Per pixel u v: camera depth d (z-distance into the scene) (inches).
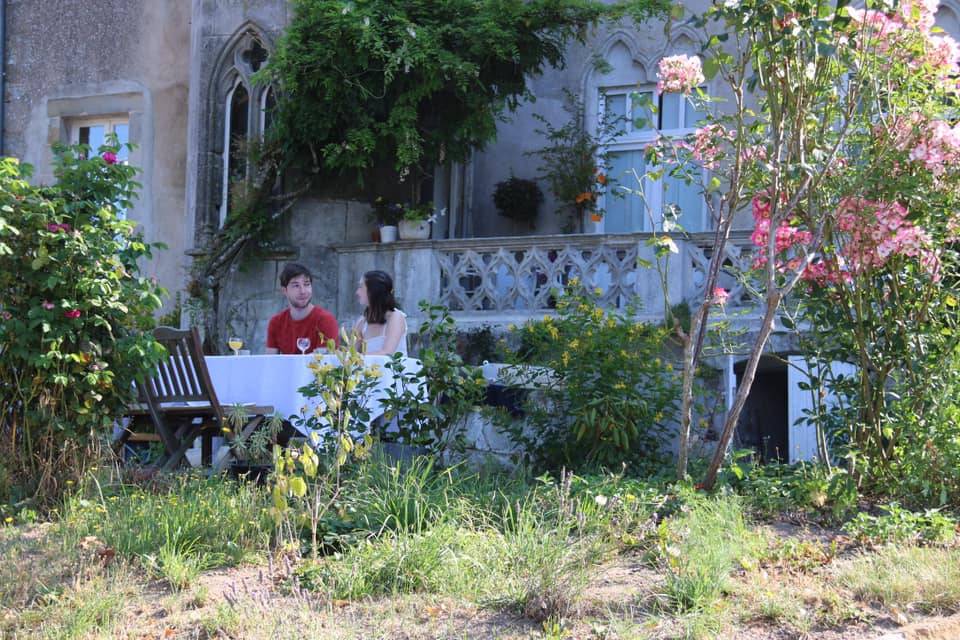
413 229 545.6
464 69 527.5
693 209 583.5
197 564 216.8
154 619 189.5
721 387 436.1
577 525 223.8
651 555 215.8
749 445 463.8
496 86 557.9
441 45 533.6
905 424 275.3
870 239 272.4
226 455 312.8
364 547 219.8
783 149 299.3
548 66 609.0
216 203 592.7
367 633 180.7
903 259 281.4
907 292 283.7
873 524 242.1
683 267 462.3
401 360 318.3
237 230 565.0
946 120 280.1
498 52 531.2
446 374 320.5
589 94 601.0
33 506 270.8
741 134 269.1
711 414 402.3
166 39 661.3
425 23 544.1
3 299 279.6
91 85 674.2
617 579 205.9
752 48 260.8
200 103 596.4
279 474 216.2
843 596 195.3
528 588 192.4
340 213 569.0
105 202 297.1
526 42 553.3
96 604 192.2
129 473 290.8
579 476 285.4
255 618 185.8
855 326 287.7
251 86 584.4
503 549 213.8
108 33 674.2
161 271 646.5
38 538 240.5
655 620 181.3
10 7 694.5
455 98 555.2
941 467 272.1
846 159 280.8
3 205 272.4
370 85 539.8
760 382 493.0
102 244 285.1
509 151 611.2
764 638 176.7
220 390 331.0
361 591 201.3
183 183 650.2
